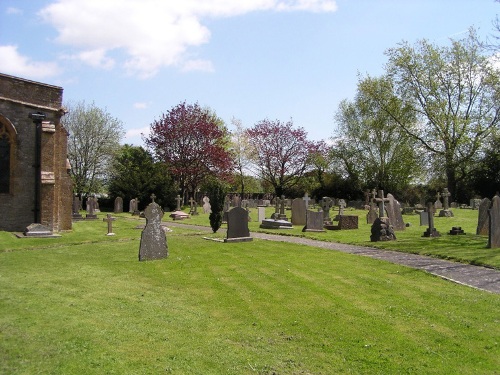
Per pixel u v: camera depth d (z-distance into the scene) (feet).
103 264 40.86
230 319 24.49
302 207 87.97
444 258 43.96
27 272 36.65
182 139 177.37
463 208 139.74
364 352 19.94
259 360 18.84
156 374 16.93
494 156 147.33
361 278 34.65
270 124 212.84
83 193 177.06
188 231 75.05
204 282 33.42
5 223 66.49
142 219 107.65
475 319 24.36
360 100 160.76
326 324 23.65
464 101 132.46
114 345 19.42
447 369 18.26
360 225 84.53
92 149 179.22
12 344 18.98
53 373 16.39
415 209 133.69
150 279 34.37
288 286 32.07
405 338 21.61
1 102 66.08
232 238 56.75
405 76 131.75
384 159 171.12
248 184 240.53
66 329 21.06
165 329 22.15
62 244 55.36
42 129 66.64
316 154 207.72
